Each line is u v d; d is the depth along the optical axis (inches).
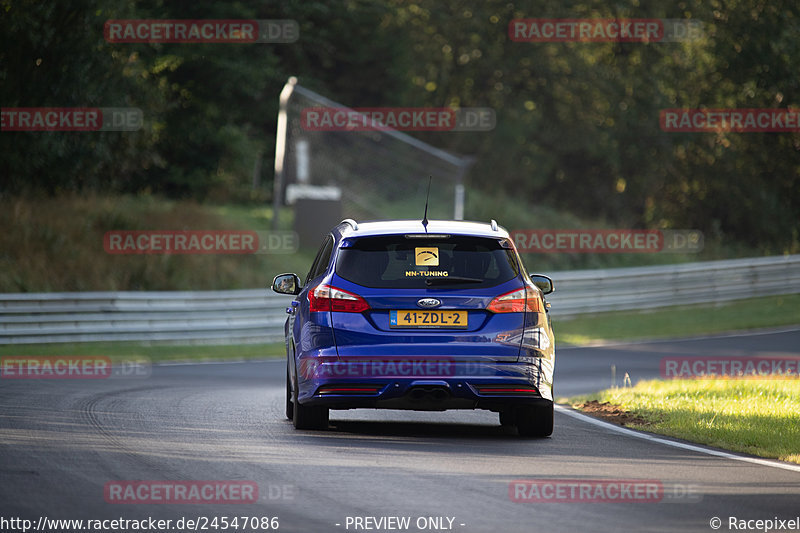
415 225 1315.2
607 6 6958.7
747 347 3284.9
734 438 1354.6
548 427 1342.3
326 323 1258.6
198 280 4079.7
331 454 1146.7
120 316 3380.9
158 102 5118.1
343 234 1316.4
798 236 6958.7
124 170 5196.9
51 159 4576.8
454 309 1252.5
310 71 6683.1
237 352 3299.7
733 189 6988.2
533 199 7273.6
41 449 1122.7
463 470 1063.6
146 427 1338.6
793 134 6811.0
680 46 6909.5
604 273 4485.7
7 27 4306.1
